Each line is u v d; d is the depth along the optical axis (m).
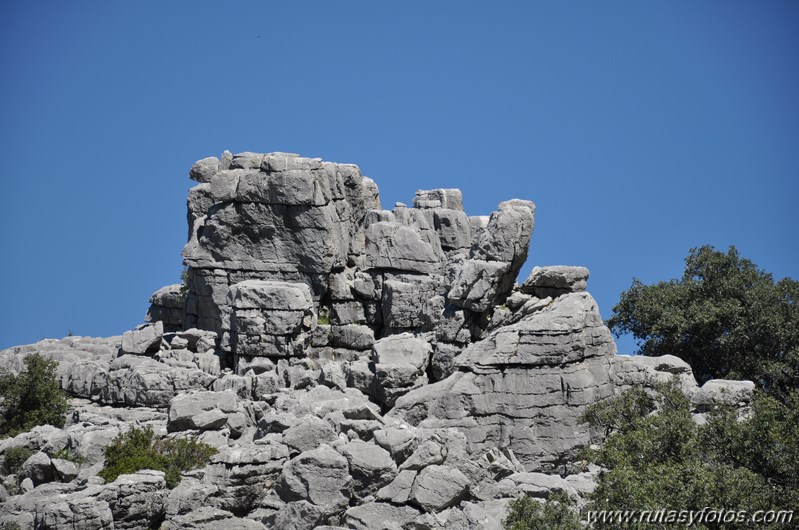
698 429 91.19
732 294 129.62
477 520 85.25
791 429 89.81
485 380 106.38
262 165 125.75
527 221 116.62
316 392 105.69
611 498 83.38
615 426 101.50
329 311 125.81
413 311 122.69
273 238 125.44
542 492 91.31
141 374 109.44
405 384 109.50
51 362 116.12
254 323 115.00
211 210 126.81
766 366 123.69
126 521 87.88
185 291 137.12
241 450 92.62
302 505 87.75
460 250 130.88
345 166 130.75
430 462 91.19
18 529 87.19
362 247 130.75
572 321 107.81
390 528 86.88
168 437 98.06
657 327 128.38
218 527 88.31
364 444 92.00
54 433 101.75
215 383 109.19
